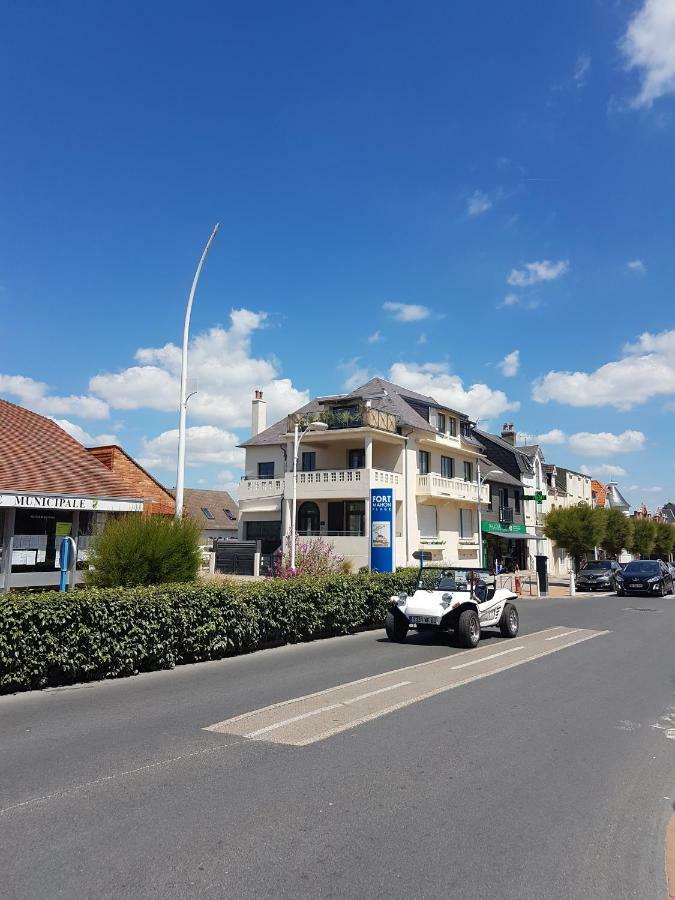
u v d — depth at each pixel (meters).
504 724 7.40
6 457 19.20
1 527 18.77
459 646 13.65
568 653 12.82
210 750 6.30
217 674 10.45
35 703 8.34
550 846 4.42
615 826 4.78
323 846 4.30
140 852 4.16
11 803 4.94
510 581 37.56
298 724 7.27
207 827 4.55
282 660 11.91
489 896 3.76
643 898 3.79
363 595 16.28
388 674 10.36
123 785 5.34
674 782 5.72
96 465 21.86
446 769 5.86
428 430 35.59
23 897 3.62
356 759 6.08
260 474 38.59
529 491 53.25
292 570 23.19
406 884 3.86
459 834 4.55
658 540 65.19
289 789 5.29
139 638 10.36
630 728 7.38
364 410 32.19
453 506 39.22
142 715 7.68
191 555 14.59
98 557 13.99
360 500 33.00
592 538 40.50
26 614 8.97
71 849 4.20
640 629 17.06
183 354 17.95
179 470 17.52
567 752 6.45
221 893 3.70
